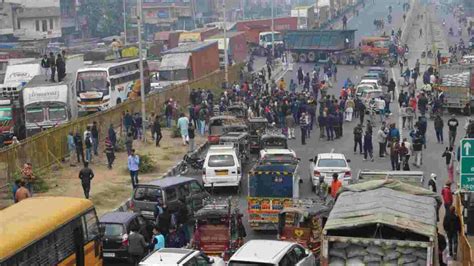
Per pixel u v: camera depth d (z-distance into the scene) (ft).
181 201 93.25
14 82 192.13
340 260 61.67
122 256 78.74
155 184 92.94
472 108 188.44
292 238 79.56
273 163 105.50
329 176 108.78
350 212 64.54
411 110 163.22
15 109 162.91
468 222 85.40
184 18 538.88
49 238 62.90
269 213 90.94
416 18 513.86
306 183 119.03
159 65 256.52
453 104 185.88
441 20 573.74
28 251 59.57
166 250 67.97
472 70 186.70
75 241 67.46
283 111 160.56
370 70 264.52
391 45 310.04
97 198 108.27
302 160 136.67
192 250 68.90
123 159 138.92
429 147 145.89
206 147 153.89
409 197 69.92
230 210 84.17
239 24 389.39
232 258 64.95
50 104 161.48
